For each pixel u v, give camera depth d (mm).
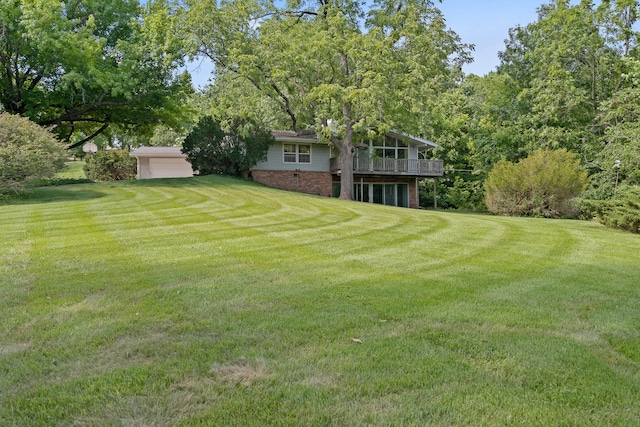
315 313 3859
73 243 7008
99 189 15852
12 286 4551
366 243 7793
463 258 6648
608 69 22562
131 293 4379
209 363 2844
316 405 2348
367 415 2258
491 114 30016
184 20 19000
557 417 2271
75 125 24156
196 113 24875
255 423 2172
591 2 22422
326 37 18266
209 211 11492
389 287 4789
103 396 2416
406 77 18375
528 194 18375
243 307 4004
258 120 21656
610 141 18656
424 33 19047
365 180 25266
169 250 6641
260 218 10664
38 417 2221
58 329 3400
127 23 20219
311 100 19578
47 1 16312
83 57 17188
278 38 19031
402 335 3391
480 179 29656
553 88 22859
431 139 30031
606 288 5008
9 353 2967
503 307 4168
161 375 2672
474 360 2963
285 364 2842
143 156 28188
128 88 18203
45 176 13227
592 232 10555
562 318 3906
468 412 2303
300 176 23984
